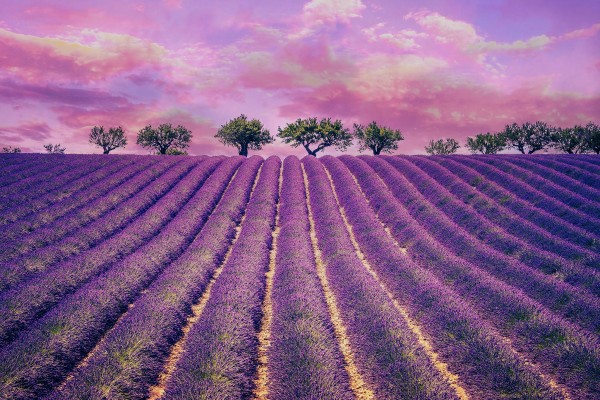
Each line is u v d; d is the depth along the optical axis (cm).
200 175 2642
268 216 1833
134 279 1051
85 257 1174
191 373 620
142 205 1845
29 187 2186
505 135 5675
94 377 603
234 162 3356
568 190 1862
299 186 2466
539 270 1136
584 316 834
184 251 1398
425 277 1062
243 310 883
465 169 2480
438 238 1478
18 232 1432
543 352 712
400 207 1828
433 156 3303
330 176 2944
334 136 6028
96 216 1678
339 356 730
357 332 806
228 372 630
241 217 1919
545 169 2286
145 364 669
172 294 963
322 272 1248
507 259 1173
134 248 1346
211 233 1550
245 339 764
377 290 982
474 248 1288
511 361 653
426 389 577
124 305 943
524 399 564
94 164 2862
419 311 911
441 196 1947
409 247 1391
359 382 684
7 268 1044
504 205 1803
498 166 2558
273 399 591
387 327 774
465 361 688
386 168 2744
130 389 605
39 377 625
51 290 941
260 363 752
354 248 1422
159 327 792
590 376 620
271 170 3030
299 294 959
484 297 944
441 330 799
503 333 825
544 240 1319
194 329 802
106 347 700
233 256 1299
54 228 1451
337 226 1638
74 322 785
